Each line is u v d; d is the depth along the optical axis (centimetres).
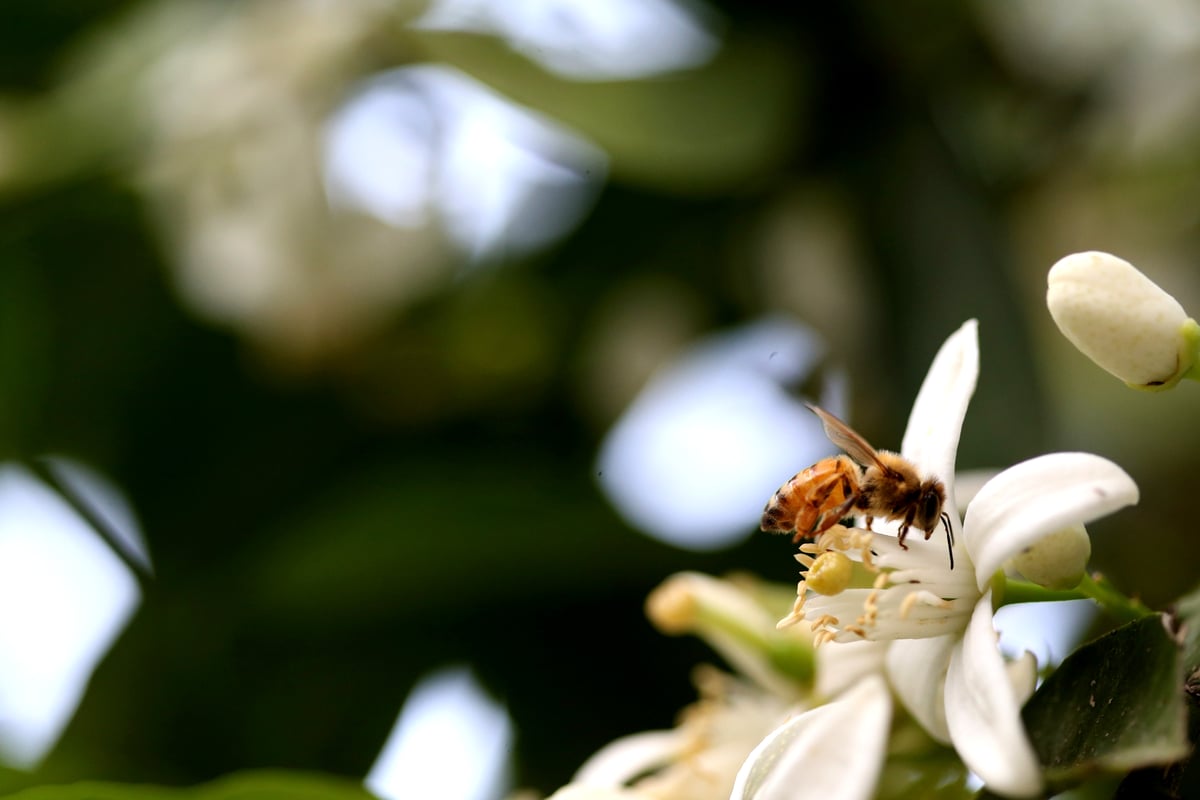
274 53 36
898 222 34
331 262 35
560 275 36
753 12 35
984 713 26
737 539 34
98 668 35
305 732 34
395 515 34
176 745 34
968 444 33
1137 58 35
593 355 36
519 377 36
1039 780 25
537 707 34
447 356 36
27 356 36
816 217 35
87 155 35
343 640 35
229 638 35
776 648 29
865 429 34
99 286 36
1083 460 27
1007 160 35
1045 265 35
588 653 34
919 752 28
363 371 36
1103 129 35
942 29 34
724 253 35
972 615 27
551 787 34
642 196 35
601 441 35
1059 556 27
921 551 27
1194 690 26
